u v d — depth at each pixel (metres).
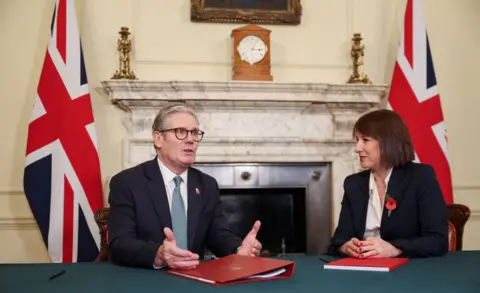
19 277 1.67
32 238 3.76
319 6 4.11
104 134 3.86
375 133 2.27
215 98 3.77
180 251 1.70
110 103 3.88
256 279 1.58
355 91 3.89
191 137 2.21
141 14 3.96
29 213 3.76
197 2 3.92
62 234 3.47
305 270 1.75
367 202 2.32
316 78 4.07
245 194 4.23
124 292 1.42
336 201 3.97
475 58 4.18
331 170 4.02
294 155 3.95
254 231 2.07
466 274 1.65
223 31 4.00
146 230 2.10
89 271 1.78
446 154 3.69
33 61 3.83
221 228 2.29
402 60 3.78
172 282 1.55
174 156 2.19
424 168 2.26
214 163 3.95
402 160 2.27
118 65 3.90
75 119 3.52
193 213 2.20
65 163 3.49
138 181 2.15
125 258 1.86
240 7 3.98
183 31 3.97
